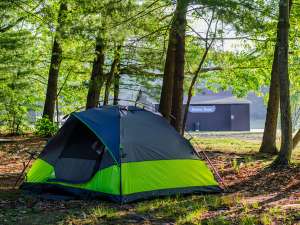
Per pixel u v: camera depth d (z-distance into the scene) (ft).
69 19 57.00
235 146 67.46
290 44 62.54
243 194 31.09
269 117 55.93
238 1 41.81
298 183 34.55
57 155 32.55
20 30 67.10
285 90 41.75
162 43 58.80
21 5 67.82
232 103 162.50
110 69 74.90
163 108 56.18
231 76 76.84
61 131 32.60
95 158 30.50
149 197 29.17
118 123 30.78
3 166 46.06
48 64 88.74
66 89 95.25
